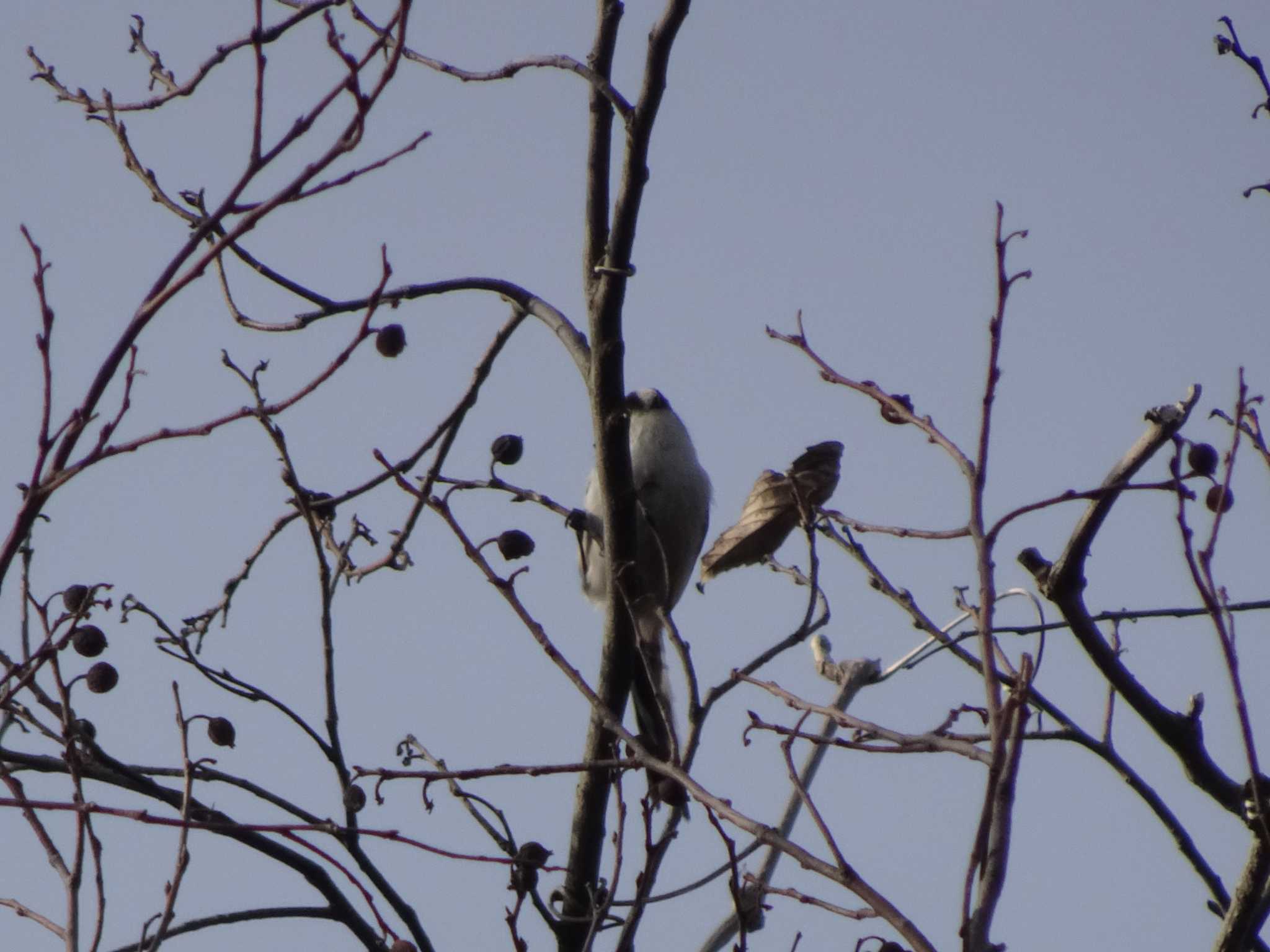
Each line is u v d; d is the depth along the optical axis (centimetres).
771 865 862
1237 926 672
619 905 784
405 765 838
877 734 699
